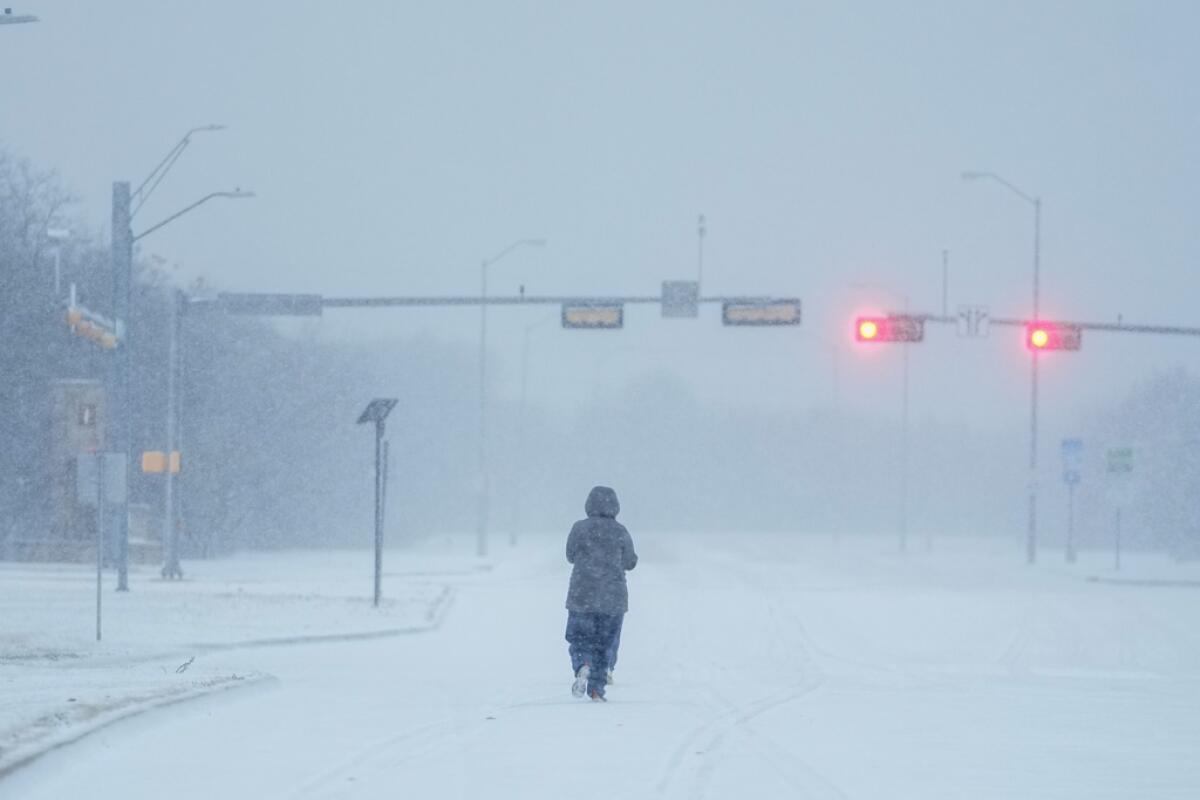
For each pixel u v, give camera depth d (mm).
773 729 35156
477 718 36562
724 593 101000
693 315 102500
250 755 29891
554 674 51344
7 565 119625
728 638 69500
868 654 63250
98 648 54844
